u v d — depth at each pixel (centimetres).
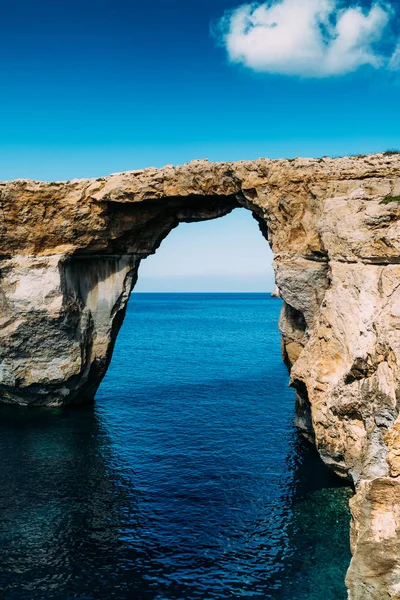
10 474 3128
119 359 7544
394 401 1956
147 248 4628
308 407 3547
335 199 2944
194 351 8519
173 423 4191
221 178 3872
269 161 3709
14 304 4259
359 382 2356
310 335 3278
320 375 2808
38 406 4662
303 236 3519
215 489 2941
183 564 2245
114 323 4769
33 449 3550
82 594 2048
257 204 3819
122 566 2228
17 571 2189
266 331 12181
